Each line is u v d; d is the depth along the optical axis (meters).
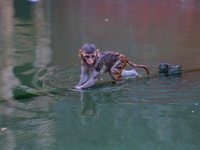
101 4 16.58
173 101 5.95
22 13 14.23
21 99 6.12
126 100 6.03
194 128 5.06
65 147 4.58
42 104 5.91
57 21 12.81
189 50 9.16
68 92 6.42
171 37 10.59
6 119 5.36
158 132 4.96
